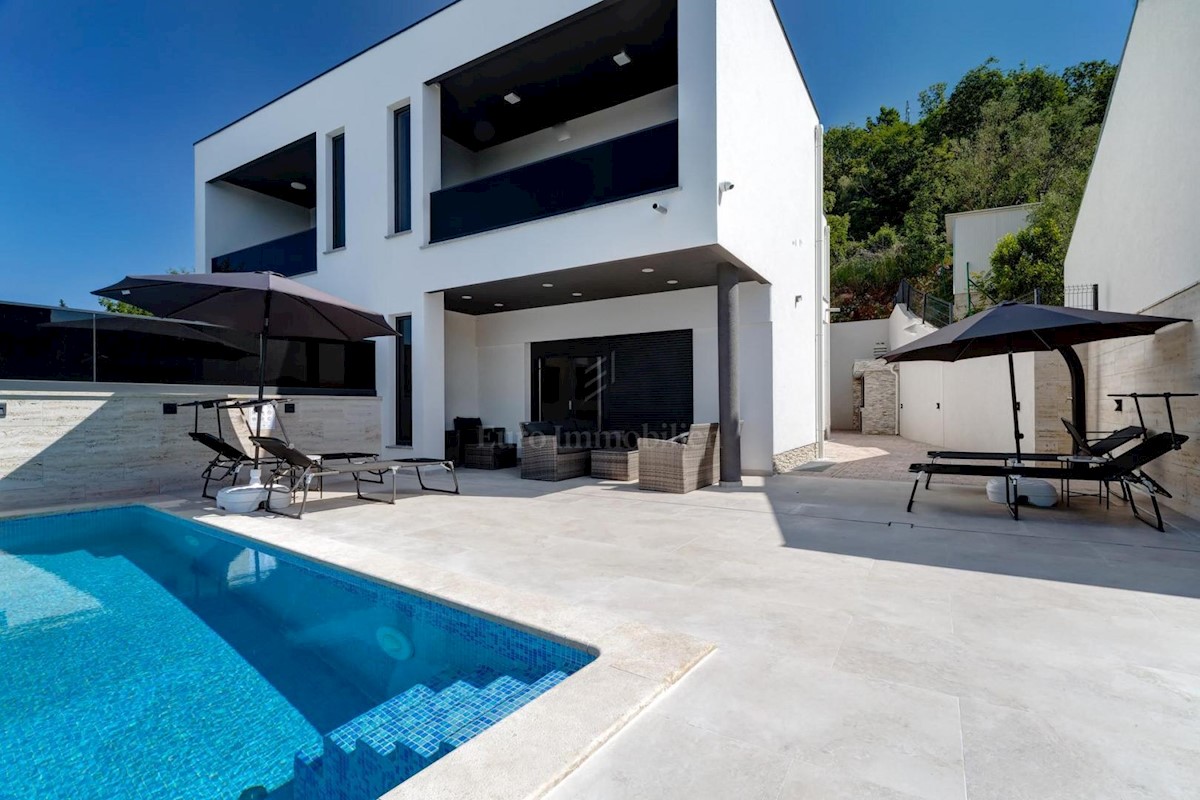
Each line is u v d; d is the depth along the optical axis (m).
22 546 5.41
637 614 3.08
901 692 2.24
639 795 1.63
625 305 10.04
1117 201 7.38
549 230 7.95
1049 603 3.21
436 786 1.60
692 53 6.83
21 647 3.21
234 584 4.32
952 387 12.69
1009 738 1.93
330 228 10.70
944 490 7.25
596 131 10.20
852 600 3.29
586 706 2.04
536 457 8.58
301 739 2.36
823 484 7.86
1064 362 8.09
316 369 9.25
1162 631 2.81
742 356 9.00
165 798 2.03
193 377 7.79
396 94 9.57
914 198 30.42
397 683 2.83
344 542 4.69
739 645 2.68
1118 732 1.97
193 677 2.88
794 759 1.81
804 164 11.23
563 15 7.64
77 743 2.32
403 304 9.59
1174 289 5.62
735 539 4.77
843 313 29.28
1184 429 5.45
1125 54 7.05
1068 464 6.61
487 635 3.03
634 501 6.64
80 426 6.67
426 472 9.34
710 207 6.71
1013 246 16.89
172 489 7.42
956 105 32.59
